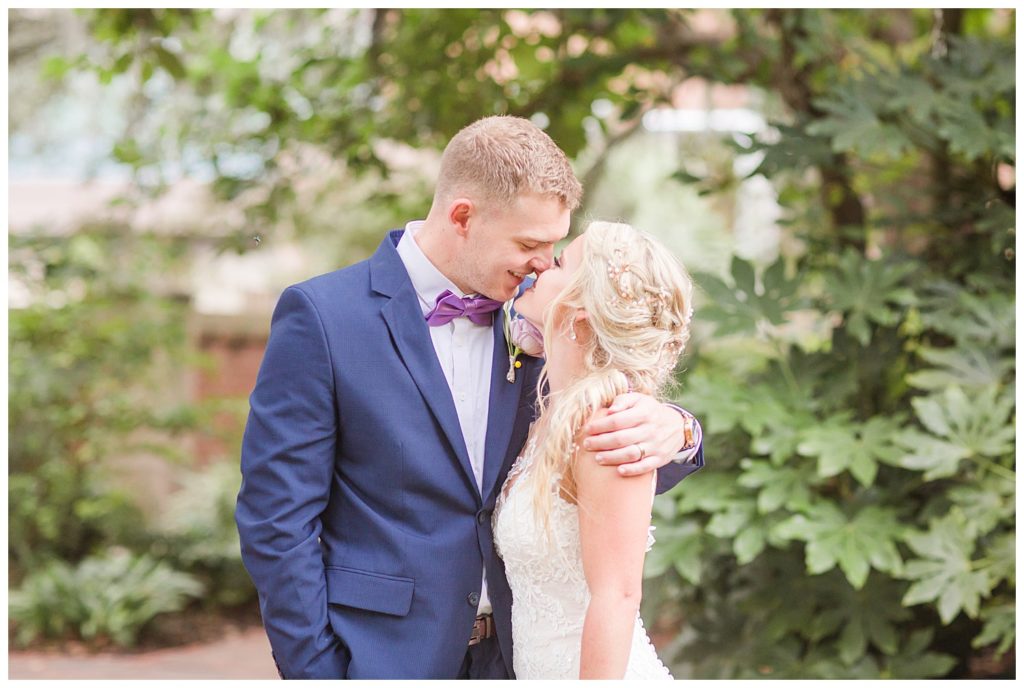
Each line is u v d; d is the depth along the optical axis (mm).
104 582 6398
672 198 8688
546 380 2064
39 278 5562
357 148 4934
